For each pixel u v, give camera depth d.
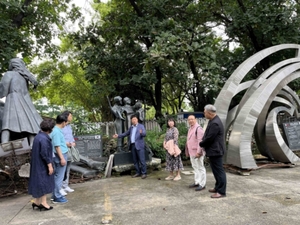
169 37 8.86
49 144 4.00
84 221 3.59
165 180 5.91
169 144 5.84
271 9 11.13
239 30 12.62
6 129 5.75
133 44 12.52
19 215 3.96
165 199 4.46
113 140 9.14
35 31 13.30
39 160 3.96
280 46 7.64
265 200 4.21
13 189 5.46
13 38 10.18
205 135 4.43
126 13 12.34
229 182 5.49
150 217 3.64
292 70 7.10
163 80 17.72
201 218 3.53
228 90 6.96
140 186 5.46
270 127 7.02
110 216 3.73
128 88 13.67
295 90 12.74
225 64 14.05
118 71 12.70
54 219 3.72
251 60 7.32
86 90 21.69
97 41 13.02
